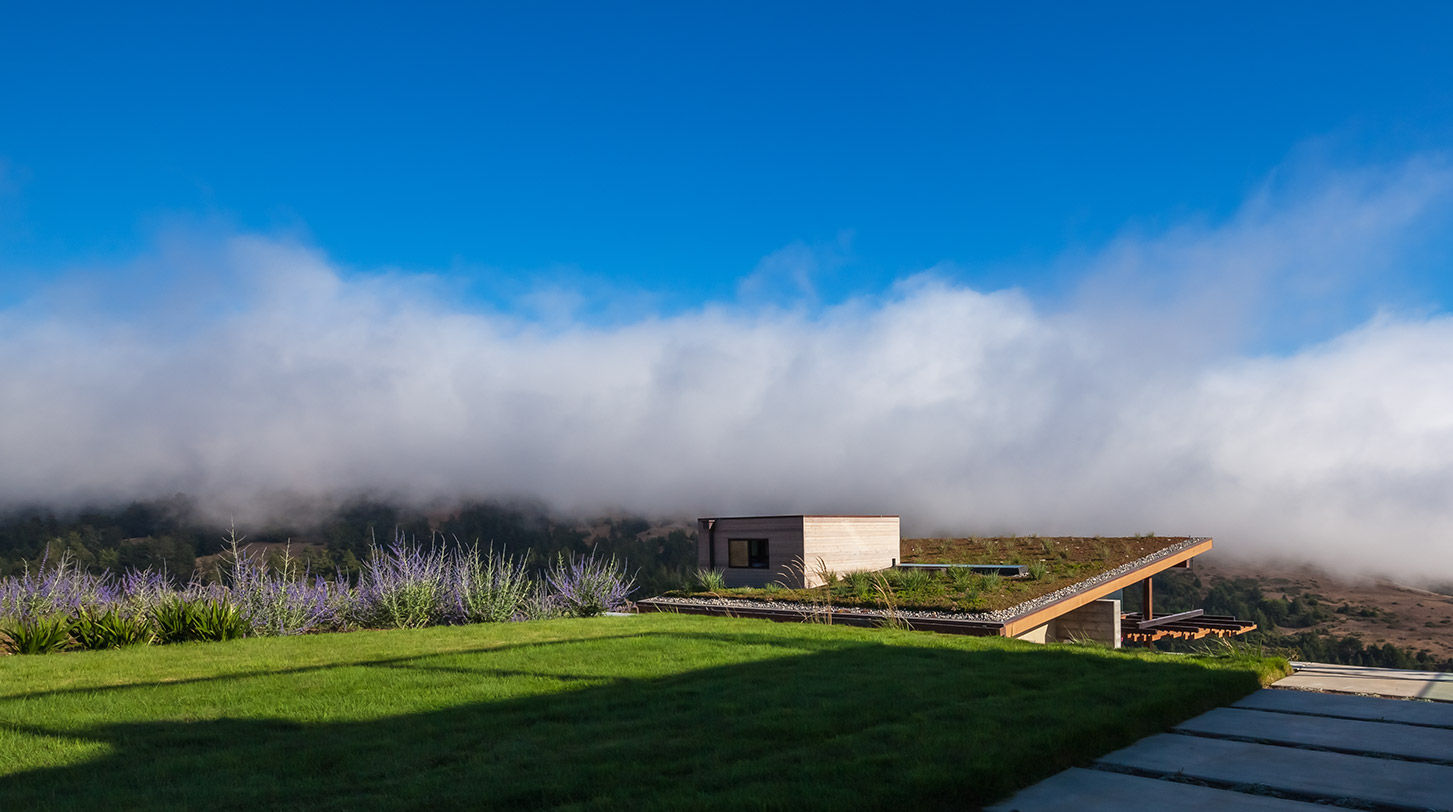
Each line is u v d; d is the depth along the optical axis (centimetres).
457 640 952
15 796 368
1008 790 395
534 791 365
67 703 579
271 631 1187
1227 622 1962
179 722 520
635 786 375
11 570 1173
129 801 361
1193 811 363
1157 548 2084
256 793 370
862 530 2225
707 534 2300
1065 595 1611
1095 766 445
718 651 838
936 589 1767
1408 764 442
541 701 580
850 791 361
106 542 5147
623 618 1260
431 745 459
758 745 448
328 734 488
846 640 935
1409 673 774
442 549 1459
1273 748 480
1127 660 769
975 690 605
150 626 1037
